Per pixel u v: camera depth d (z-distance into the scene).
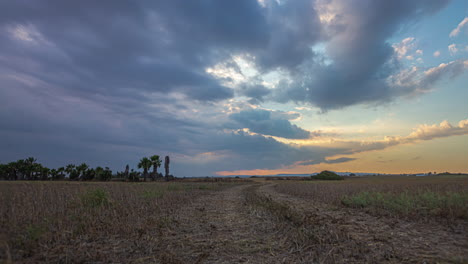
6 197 12.16
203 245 6.48
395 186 23.70
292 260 5.31
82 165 81.69
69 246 5.95
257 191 27.98
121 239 6.80
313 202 16.08
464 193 12.59
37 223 7.27
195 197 19.98
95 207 10.70
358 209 12.51
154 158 81.94
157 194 18.59
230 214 11.38
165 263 5.16
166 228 8.20
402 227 8.13
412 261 5.02
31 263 4.82
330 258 5.21
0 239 5.68
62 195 13.64
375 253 5.57
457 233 7.12
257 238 7.17
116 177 92.62
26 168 89.81
